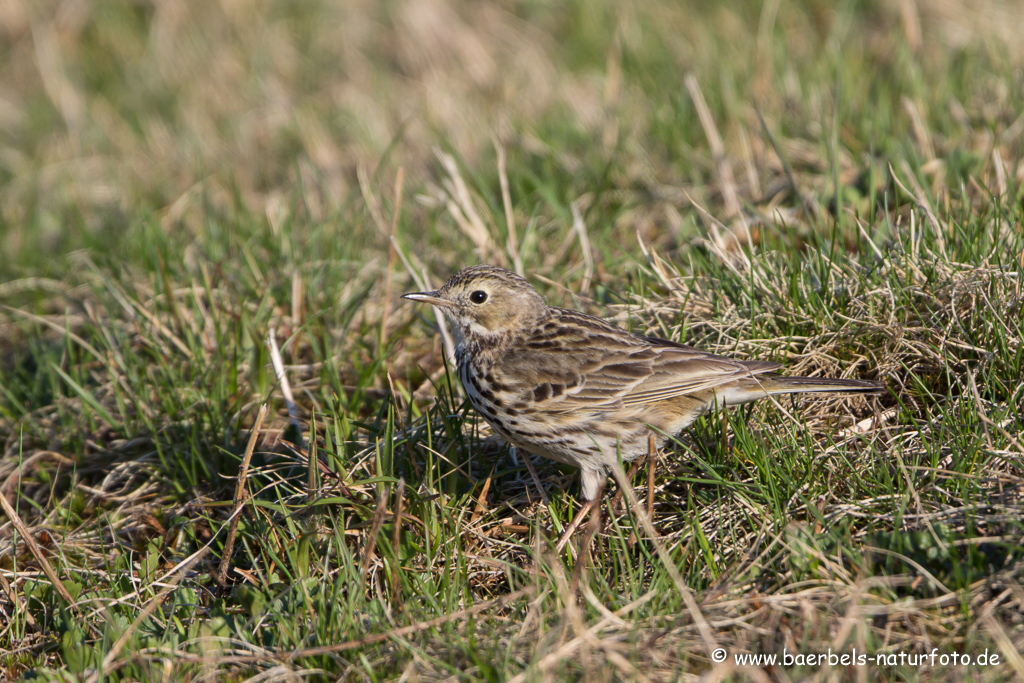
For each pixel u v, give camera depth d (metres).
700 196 14.33
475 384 9.62
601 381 9.19
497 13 23.08
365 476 9.51
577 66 20.53
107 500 10.89
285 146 19.80
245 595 8.48
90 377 12.83
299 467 10.16
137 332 13.09
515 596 7.73
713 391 9.21
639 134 16.50
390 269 12.30
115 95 22.70
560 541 8.71
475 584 8.70
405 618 7.84
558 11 22.91
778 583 7.80
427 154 17.95
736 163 15.26
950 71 16.41
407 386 11.85
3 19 24.81
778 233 12.17
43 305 14.91
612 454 9.30
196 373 11.95
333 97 21.55
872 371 10.14
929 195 11.43
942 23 19.02
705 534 8.55
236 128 20.67
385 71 22.33
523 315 9.68
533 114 18.61
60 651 8.77
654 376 9.16
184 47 23.48
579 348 9.43
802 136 15.39
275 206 16.31
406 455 9.73
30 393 12.58
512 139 17.23
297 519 9.12
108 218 17.38
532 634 7.59
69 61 23.94
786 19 20.69
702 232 13.27
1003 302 9.52
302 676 7.56
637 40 20.67
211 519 9.95
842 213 12.53
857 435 9.10
